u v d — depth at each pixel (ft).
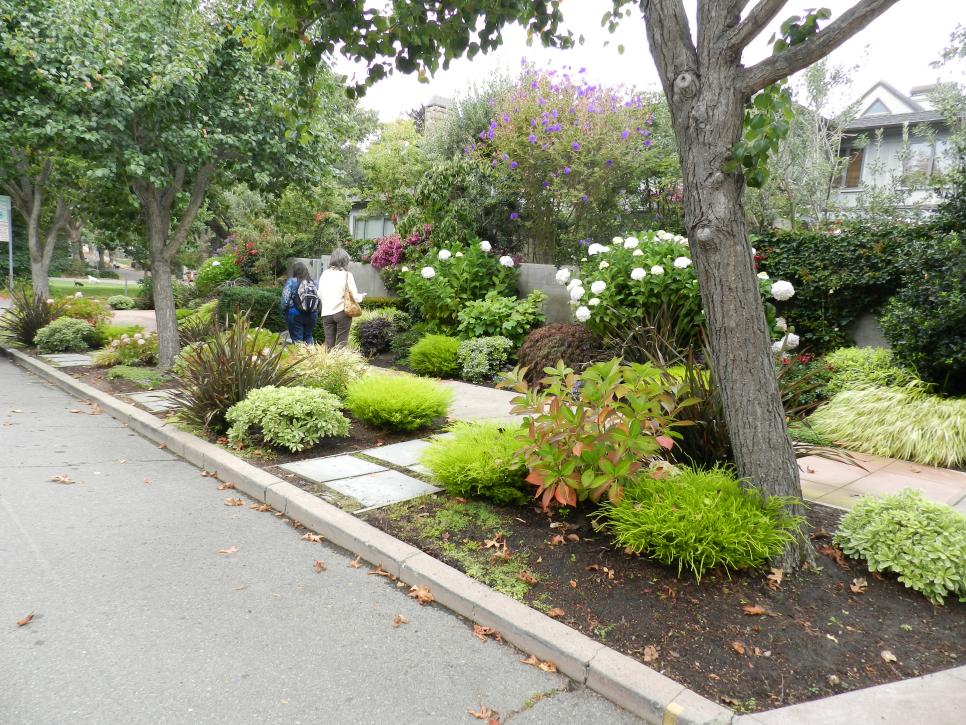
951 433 17.16
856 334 26.13
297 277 30.48
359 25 12.98
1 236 43.75
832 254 26.13
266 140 29.01
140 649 8.41
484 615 9.28
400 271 41.04
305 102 14.83
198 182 30.40
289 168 30.76
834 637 8.58
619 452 10.59
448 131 50.80
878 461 17.53
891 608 9.37
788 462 10.38
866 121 52.65
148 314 62.64
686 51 9.85
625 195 41.88
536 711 7.47
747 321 10.11
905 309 19.97
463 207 39.55
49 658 8.12
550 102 37.47
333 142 32.14
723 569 10.00
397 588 10.50
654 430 11.16
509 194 40.16
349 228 70.64
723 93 9.46
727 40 9.27
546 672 8.28
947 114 31.55
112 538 11.98
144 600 9.72
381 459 16.85
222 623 9.17
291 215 59.77
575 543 11.23
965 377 19.58
